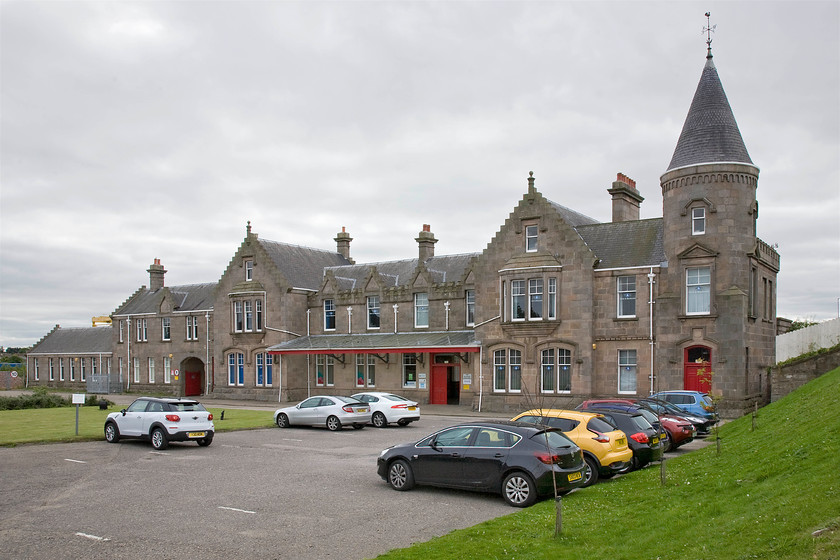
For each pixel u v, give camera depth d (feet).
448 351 135.64
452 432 52.13
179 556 36.19
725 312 110.11
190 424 77.05
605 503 45.47
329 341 158.92
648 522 38.14
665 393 90.99
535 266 126.11
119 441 82.58
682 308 113.39
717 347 110.42
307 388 164.66
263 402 162.61
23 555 36.35
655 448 61.98
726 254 111.04
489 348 131.54
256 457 70.54
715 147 113.09
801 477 37.42
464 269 152.25
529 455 47.62
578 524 39.01
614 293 120.88
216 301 176.86
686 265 113.80
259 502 48.80
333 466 64.64
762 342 120.06
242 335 169.58
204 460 68.33
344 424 96.22
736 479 43.34
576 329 122.52
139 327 207.92
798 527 30.07
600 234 129.18
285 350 157.99
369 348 143.95
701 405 88.38
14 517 44.39
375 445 80.38
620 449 56.34
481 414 125.29
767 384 119.03
